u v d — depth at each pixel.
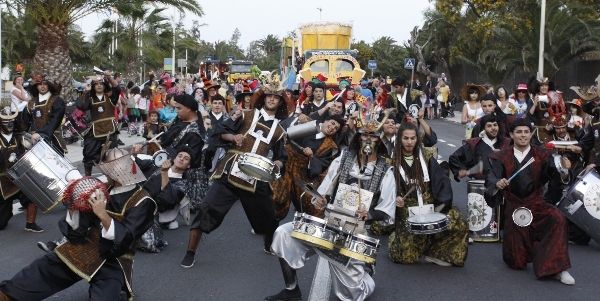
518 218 7.65
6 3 21.64
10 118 9.09
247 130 7.78
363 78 26.84
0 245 8.64
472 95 12.70
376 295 7.00
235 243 9.09
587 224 8.26
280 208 8.40
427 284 7.39
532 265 8.09
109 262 5.68
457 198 12.38
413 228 7.19
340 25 29.94
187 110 9.35
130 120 24.17
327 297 6.39
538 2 33.75
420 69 47.22
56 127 10.65
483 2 37.69
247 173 7.19
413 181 7.73
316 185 8.23
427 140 9.84
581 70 36.12
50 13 22.05
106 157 5.77
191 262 7.90
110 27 39.56
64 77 22.61
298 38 30.56
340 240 5.93
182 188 9.53
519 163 7.66
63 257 5.46
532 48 33.88
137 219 5.54
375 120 6.37
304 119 9.04
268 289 7.14
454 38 48.06
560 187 9.91
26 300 5.46
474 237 9.20
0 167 9.12
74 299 6.61
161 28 41.97
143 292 6.97
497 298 6.96
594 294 7.11
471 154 9.10
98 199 5.35
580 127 10.89
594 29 32.31
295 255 6.33
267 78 7.93
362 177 6.21
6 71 26.95
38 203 7.25
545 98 11.41
